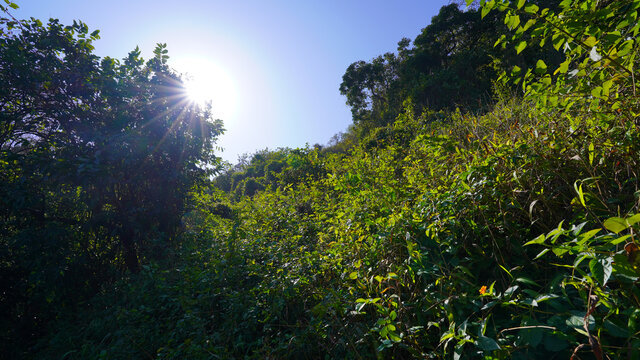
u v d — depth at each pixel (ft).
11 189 13.04
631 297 3.93
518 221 6.47
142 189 16.61
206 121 19.51
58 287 13.37
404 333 5.99
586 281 4.00
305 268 9.77
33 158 13.64
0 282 13.19
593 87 5.72
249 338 8.70
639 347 3.60
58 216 15.01
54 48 14.87
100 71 15.79
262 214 17.79
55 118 14.93
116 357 9.32
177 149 17.49
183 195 17.85
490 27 60.85
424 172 11.09
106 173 14.24
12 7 13.84
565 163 6.39
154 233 16.46
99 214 15.07
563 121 7.48
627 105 5.84
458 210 7.05
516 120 9.19
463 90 49.42
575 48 5.46
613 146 5.76
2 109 14.23
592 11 5.08
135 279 14.32
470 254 6.40
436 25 65.92
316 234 13.30
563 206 6.13
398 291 6.61
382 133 32.71
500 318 5.49
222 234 15.49
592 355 4.25
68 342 11.56
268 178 48.49
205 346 8.11
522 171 6.58
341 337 7.13
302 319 8.52
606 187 5.86
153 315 11.16
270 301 9.29
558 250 3.87
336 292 7.79
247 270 11.27
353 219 10.28
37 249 13.05
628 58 5.21
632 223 3.03
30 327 13.64
